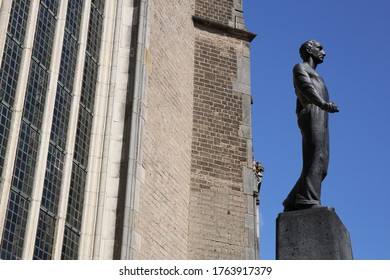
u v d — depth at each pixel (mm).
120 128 13234
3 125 10781
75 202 12086
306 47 10734
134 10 14695
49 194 11484
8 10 11266
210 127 16797
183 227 15031
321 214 9203
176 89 16000
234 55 18156
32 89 11609
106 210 12328
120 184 12633
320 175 9711
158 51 15297
